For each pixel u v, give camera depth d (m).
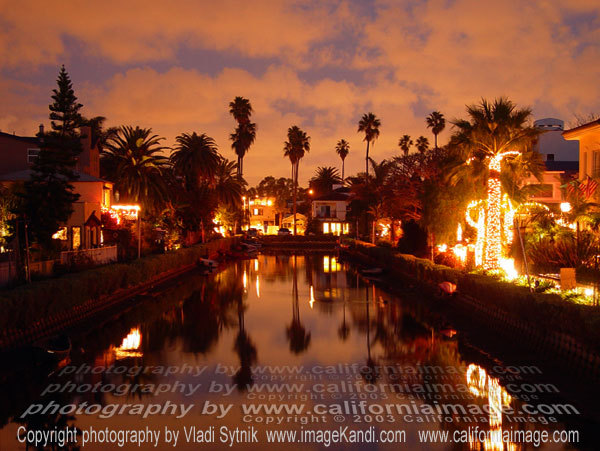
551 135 55.56
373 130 109.12
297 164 112.50
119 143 54.66
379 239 73.25
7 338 17.70
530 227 29.17
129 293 33.25
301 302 31.62
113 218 46.50
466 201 31.70
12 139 45.84
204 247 62.06
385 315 26.81
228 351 18.80
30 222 30.83
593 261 22.84
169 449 10.44
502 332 20.95
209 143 70.44
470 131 27.05
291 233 116.06
